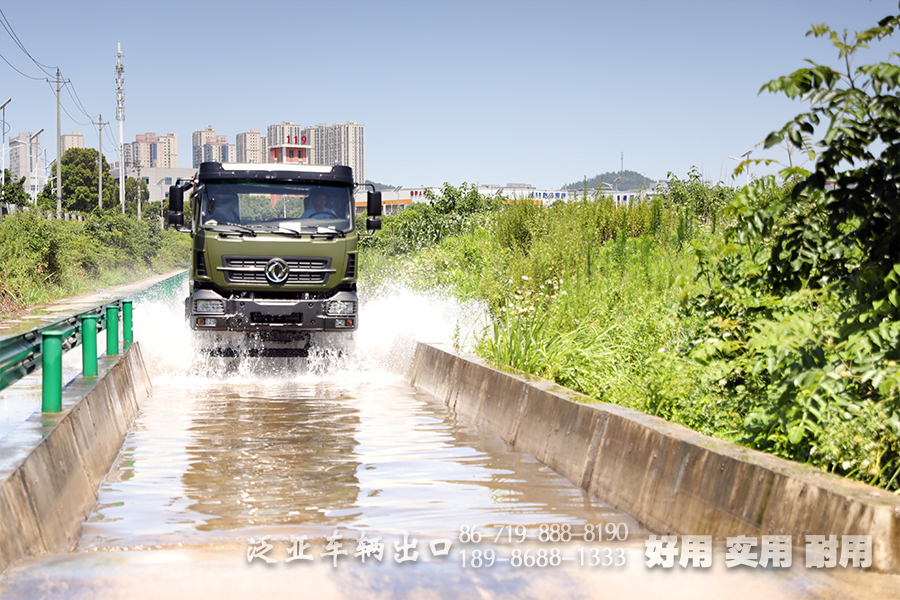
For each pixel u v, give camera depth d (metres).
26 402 8.91
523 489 6.89
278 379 13.10
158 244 52.38
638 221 20.86
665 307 9.62
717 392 6.74
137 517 6.13
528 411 8.43
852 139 5.13
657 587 4.16
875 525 4.19
